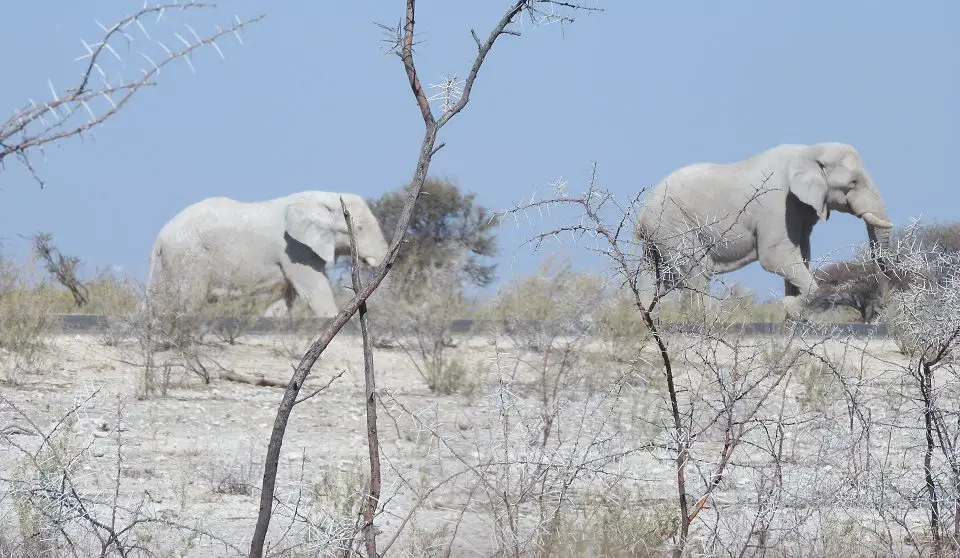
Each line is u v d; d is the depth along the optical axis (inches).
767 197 3127.5
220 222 3166.8
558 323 1736.0
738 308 865.5
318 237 3161.9
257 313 2696.9
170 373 2095.2
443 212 5078.7
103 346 2395.4
